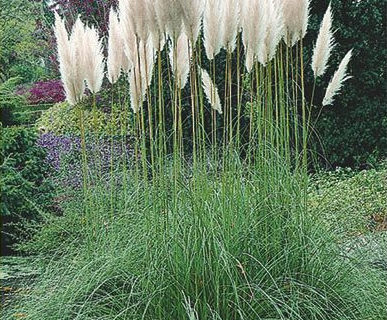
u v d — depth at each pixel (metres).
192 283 4.32
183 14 4.61
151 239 4.51
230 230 4.51
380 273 5.05
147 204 4.80
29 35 18.98
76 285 4.57
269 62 5.14
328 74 11.25
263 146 5.15
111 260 4.53
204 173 4.75
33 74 19.25
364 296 4.55
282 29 5.21
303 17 5.16
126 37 5.12
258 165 4.93
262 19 4.90
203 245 4.18
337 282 4.61
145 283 4.30
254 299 4.09
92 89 5.58
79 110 5.46
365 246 5.32
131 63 5.51
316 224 5.03
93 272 4.57
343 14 11.25
